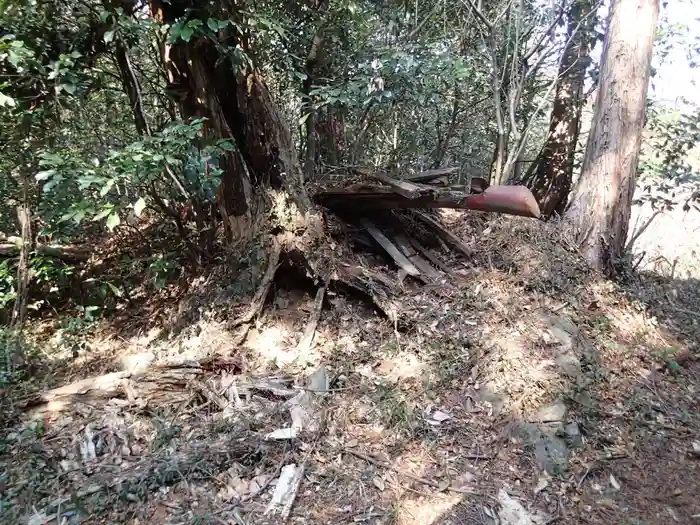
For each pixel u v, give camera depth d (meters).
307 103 6.08
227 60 4.86
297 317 4.92
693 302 6.41
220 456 3.35
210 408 3.86
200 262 5.72
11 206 6.10
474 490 3.32
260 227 5.13
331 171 5.97
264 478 3.27
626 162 6.09
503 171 7.39
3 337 4.75
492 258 5.60
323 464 3.42
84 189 3.74
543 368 4.24
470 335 4.55
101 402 3.85
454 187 4.68
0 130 4.87
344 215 5.66
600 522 3.17
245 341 4.70
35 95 4.64
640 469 3.64
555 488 3.39
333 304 4.93
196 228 6.04
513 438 3.71
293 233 4.98
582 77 7.59
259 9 5.51
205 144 4.42
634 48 6.01
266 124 5.07
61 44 4.54
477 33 7.73
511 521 3.11
